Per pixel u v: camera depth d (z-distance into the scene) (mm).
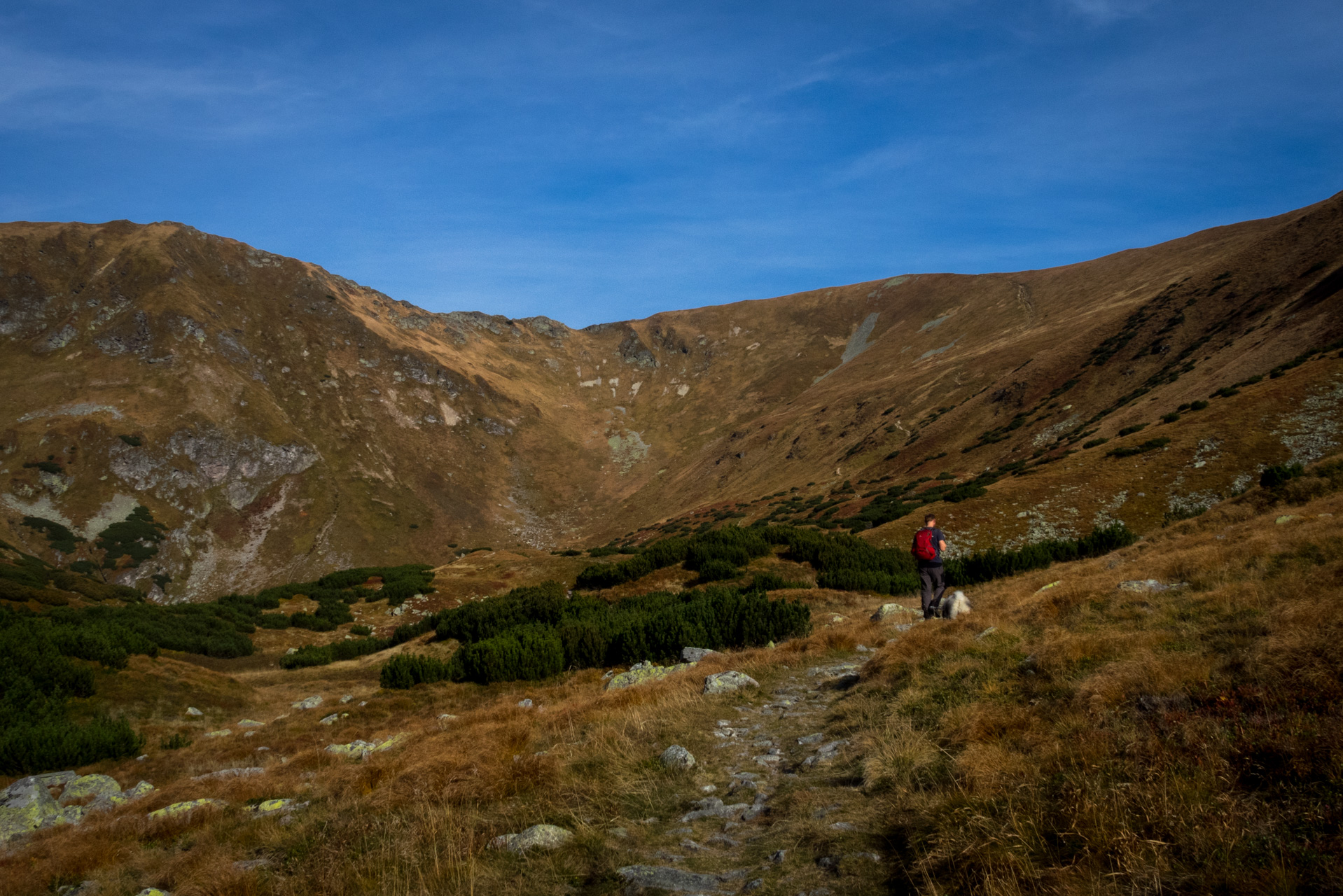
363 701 21641
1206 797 3893
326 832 6855
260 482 152250
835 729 7824
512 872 5133
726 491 159750
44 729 15688
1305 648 5160
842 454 138875
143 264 182375
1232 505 19406
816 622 20141
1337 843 3189
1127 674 5914
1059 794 4426
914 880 4039
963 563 26891
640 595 35719
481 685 21078
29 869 7414
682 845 5336
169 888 6504
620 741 8320
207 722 23297
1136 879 3410
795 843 4957
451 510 173750
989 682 7344
